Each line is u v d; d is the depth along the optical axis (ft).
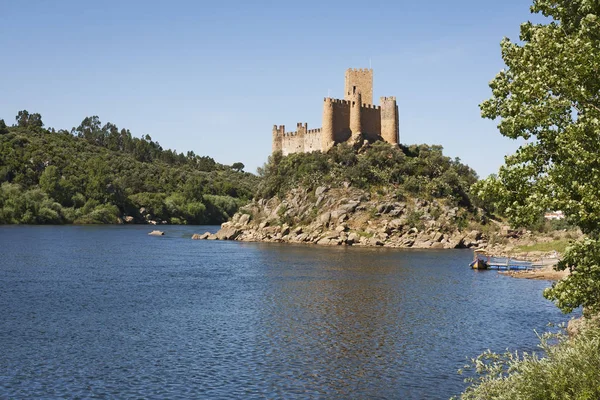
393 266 271.28
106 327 135.85
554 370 63.41
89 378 99.30
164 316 149.28
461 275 239.71
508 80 83.82
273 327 137.69
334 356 113.91
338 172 477.77
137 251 346.54
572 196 73.10
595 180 69.77
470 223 440.86
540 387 63.67
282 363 109.09
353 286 204.13
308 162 506.89
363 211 445.78
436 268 264.72
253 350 117.50
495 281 222.28
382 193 461.78
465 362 110.73
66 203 650.84
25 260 277.03
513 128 75.41
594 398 59.52
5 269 241.14
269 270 252.62
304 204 474.49
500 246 379.35
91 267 256.32
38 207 593.83
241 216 520.01
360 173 469.98
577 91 71.36
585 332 73.97
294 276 231.50
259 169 601.62
